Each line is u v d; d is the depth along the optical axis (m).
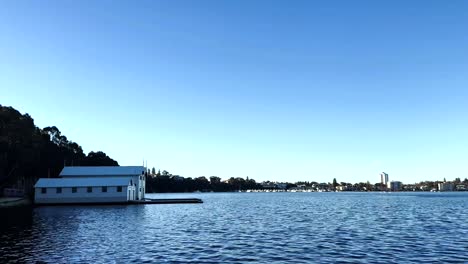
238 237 47.69
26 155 120.88
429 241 43.31
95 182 129.62
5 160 115.69
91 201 126.81
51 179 130.75
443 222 64.94
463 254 35.66
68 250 38.22
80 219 71.69
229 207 117.62
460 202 154.25
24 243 42.22
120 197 128.12
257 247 40.22
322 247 39.97
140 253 36.88
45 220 69.38
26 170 143.12
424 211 95.56
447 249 38.25
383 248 39.16
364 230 54.22
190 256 35.53
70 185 127.12
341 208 111.94
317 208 112.44
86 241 43.91
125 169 146.00
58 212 91.06
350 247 39.84
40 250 38.09
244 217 78.44
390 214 85.56
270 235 49.41
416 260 33.41
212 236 48.66
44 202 125.62
